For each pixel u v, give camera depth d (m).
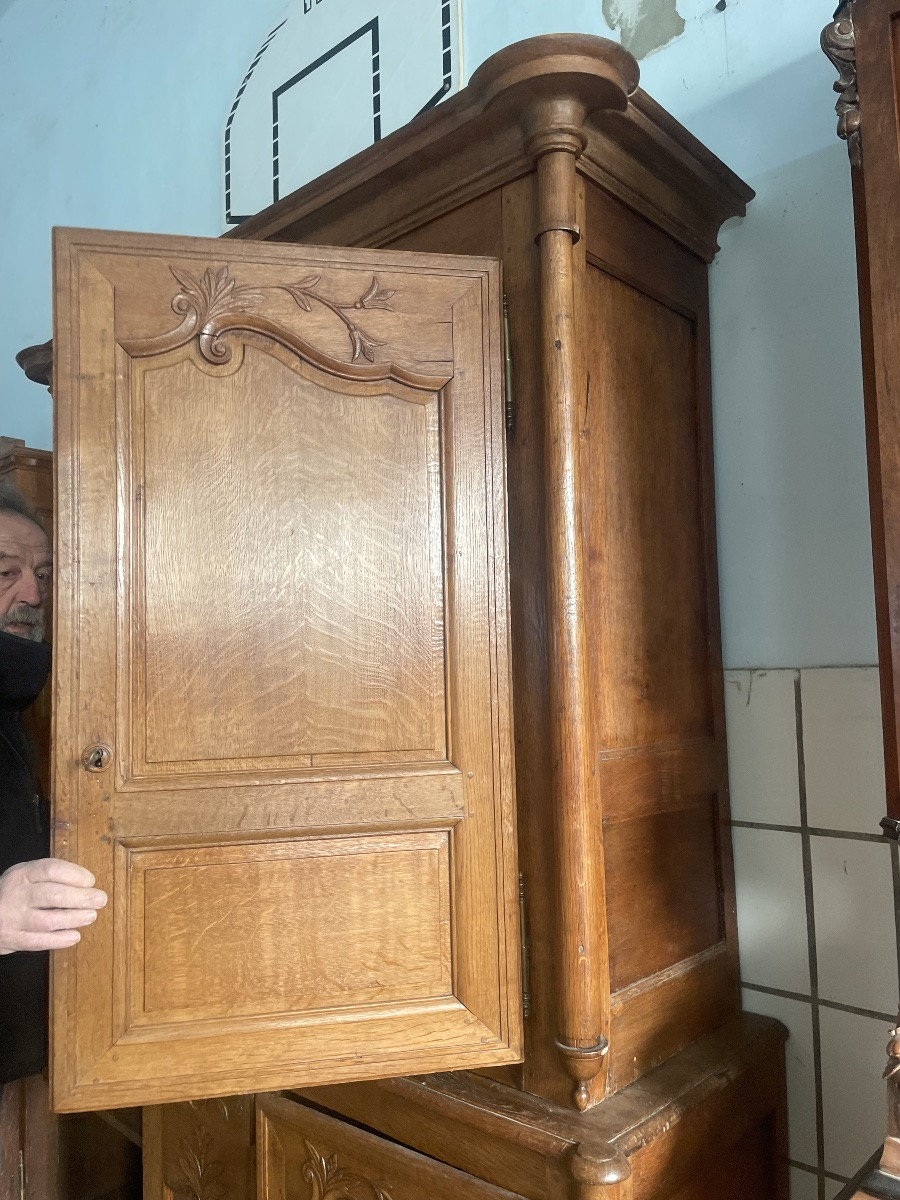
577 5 1.45
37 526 1.37
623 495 1.06
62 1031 0.86
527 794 0.96
